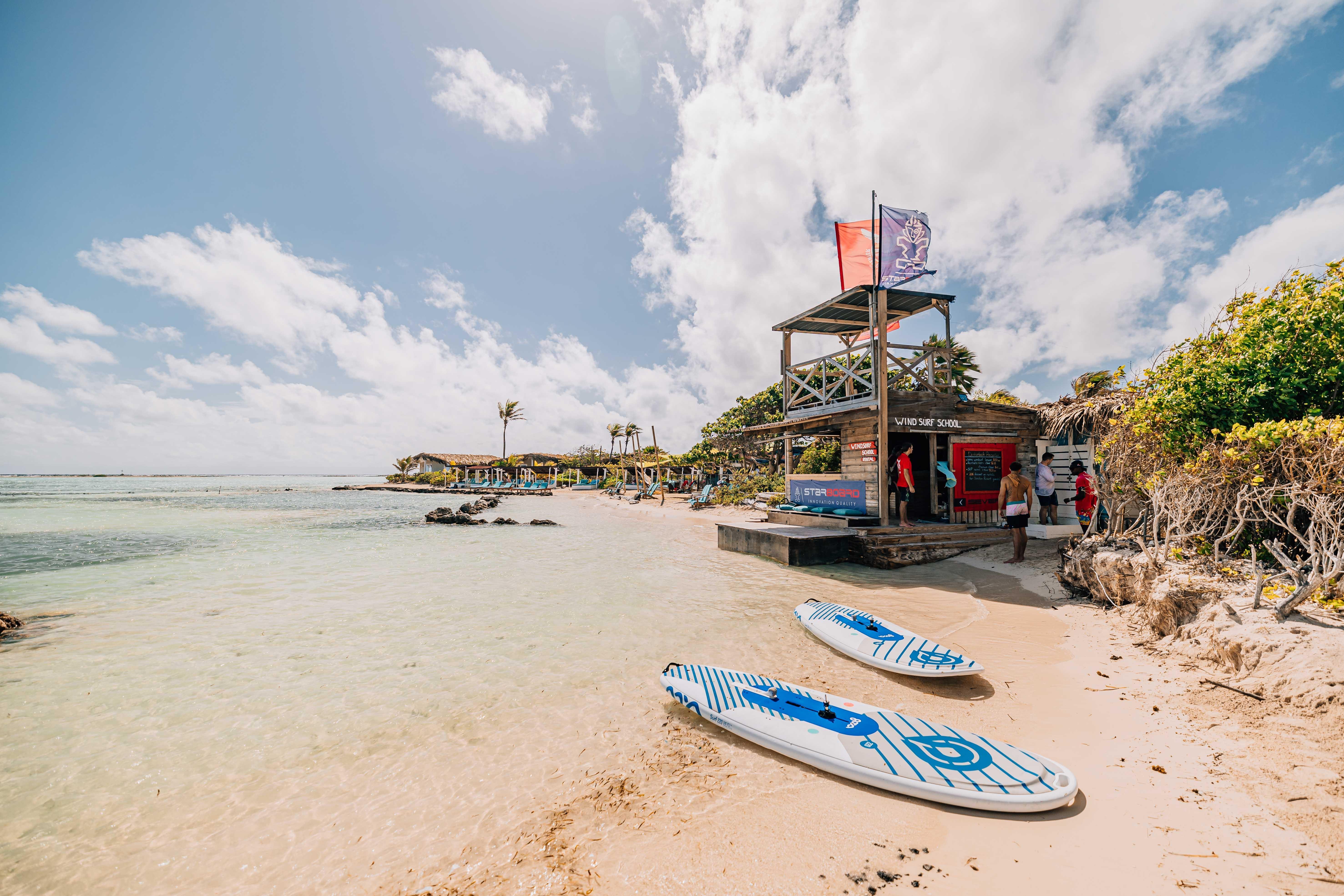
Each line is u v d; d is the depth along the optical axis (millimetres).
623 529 21844
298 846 3260
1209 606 4961
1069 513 11984
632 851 2998
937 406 12078
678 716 4746
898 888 2574
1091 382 11375
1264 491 5137
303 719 4957
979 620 6902
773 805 3352
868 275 12648
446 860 3053
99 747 4535
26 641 7422
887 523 11602
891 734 3918
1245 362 6211
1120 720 4004
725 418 42906
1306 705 3467
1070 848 2725
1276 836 2561
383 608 8930
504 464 73750
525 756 4176
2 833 3469
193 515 32375
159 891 2949
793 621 7523
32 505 42344
